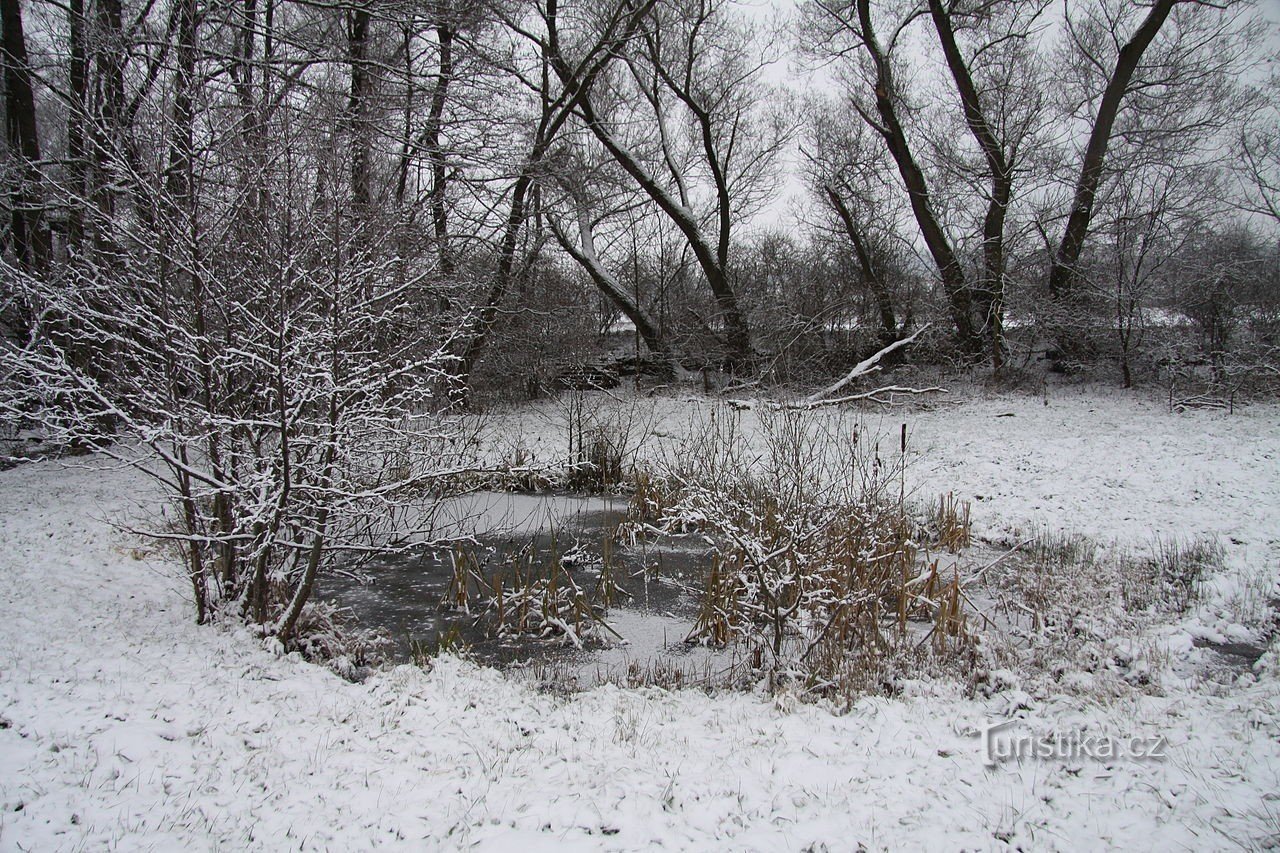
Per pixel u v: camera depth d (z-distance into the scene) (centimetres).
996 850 362
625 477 1336
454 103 1512
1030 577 816
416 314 812
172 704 489
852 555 734
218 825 377
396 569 922
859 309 2327
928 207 2222
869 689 571
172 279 625
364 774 429
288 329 578
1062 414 1731
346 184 670
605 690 588
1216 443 1361
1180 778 418
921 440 1512
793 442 823
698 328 2364
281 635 616
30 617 629
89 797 388
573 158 1927
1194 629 659
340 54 1284
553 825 382
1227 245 2020
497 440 1320
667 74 2423
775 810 398
